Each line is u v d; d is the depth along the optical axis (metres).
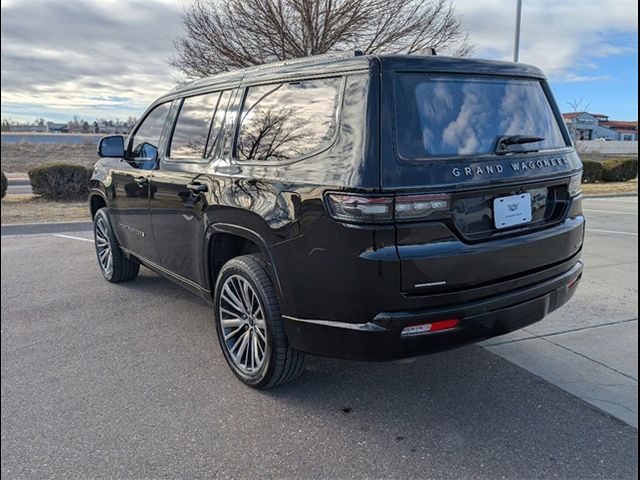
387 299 2.47
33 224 9.14
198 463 2.61
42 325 4.47
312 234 2.65
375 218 2.43
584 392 3.22
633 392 3.21
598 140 47.22
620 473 2.48
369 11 10.32
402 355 2.57
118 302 5.07
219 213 3.38
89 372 3.59
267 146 3.12
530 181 2.86
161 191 4.19
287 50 10.65
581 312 4.56
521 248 2.80
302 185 2.71
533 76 3.23
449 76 2.80
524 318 2.90
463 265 2.58
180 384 3.41
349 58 2.78
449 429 2.86
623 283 5.47
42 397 3.26
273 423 2.95
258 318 3.21
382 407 3.09
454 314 2.58
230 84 3.67
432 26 10.72
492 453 2.65
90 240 8.32
